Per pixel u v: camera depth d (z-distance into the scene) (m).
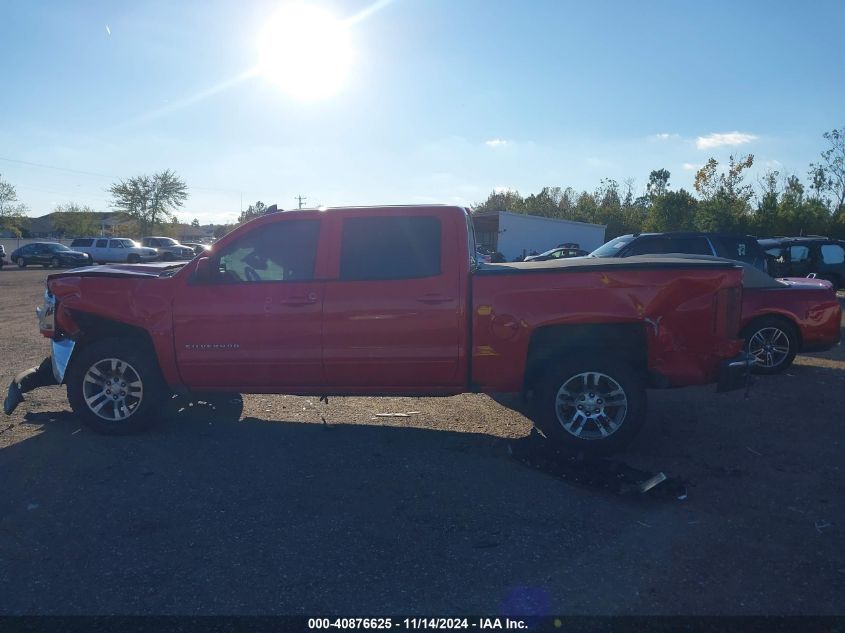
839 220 35.38
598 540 4.20
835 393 7.91
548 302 5.67
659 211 43.59
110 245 45.84
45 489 4.96
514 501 4.77
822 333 8.85
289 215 6.06
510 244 39.28
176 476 5.23
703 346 5.71
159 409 6.26
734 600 3.53
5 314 15.97
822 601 3.53
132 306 6.05
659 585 3.68
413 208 5.95
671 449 5.93
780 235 35.62
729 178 37.94
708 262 5.75
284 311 5.88
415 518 4.49
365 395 6.04
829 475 5.30
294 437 6.20
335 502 4.74
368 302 5.81
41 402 7.36
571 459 5.37
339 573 3.79
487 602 3.51
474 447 5.92
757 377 8.80
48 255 41.88
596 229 39.84
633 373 5.62
